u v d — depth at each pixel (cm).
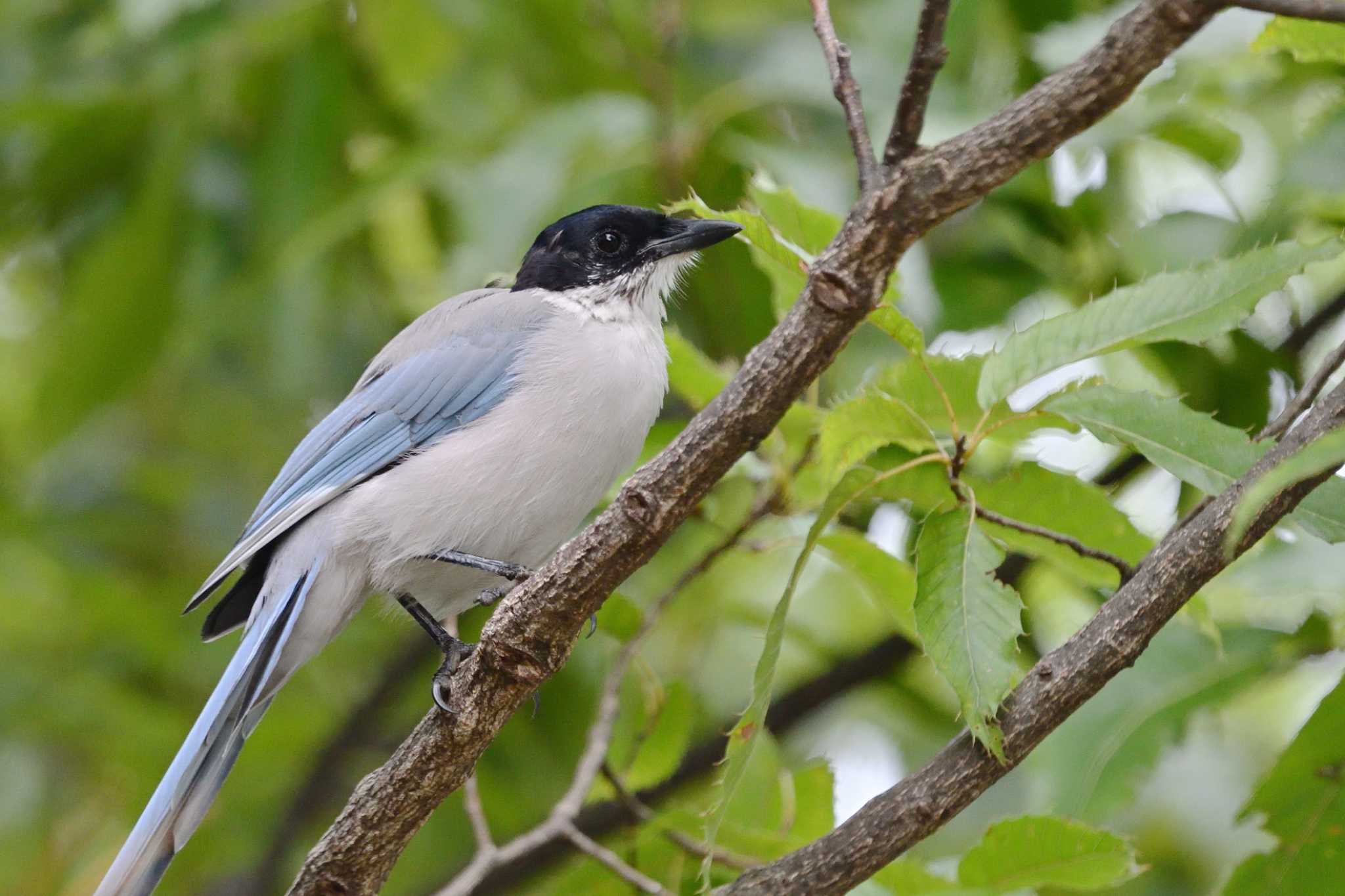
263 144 1314
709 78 1189
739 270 1229
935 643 625
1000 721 624
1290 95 1041
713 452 620
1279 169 1010
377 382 938
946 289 1126
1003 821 715
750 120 1195
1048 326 676
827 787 899
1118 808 801
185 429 1455
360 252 1405
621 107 1148
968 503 662
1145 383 1127
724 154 1149
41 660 1286
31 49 1315
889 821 634
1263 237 977
